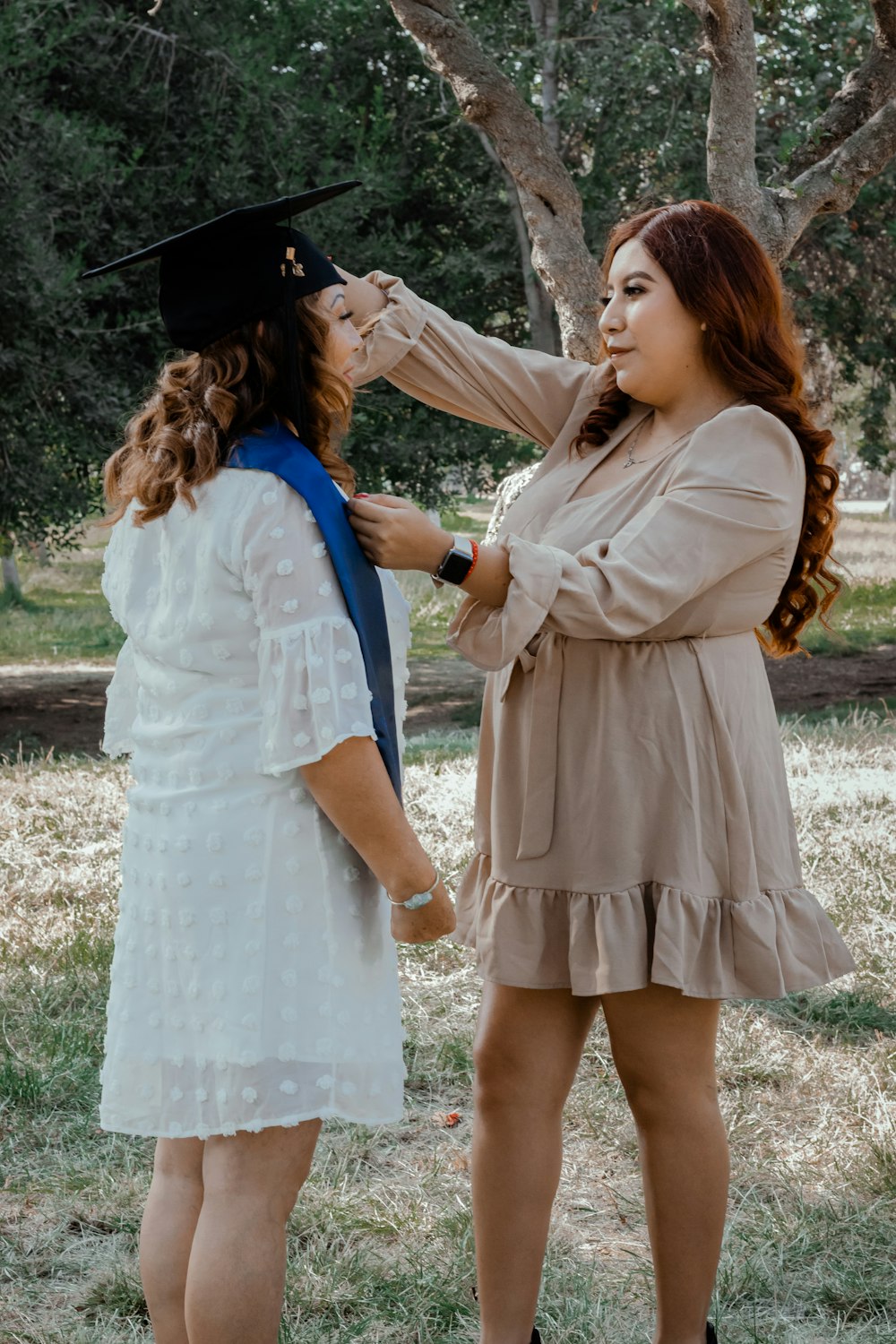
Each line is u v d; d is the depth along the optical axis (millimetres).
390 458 11836
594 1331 2479
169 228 11117
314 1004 1867
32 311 9844
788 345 2203
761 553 2068
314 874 1882
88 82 11359
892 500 32562
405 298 2490
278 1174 1916
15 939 4402
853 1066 3539
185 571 1880
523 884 2172
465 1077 3566
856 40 10031
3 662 16188
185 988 1894
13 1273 2666
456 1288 2607
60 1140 3168
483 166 12055
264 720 1821
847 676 14297
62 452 11453
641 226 2168
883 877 4938
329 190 1901
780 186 5602
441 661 16250
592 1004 2316
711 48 5227
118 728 2188
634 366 2154
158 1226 2010
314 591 1823
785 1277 2648
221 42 11430
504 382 2498
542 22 10992
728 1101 3379
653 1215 2242
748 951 2107
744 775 2148
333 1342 2455
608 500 2168
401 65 12375
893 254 11555
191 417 1901
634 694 2109
